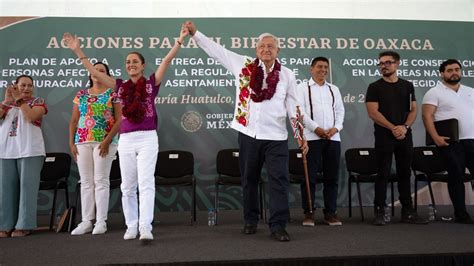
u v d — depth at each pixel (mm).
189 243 2559
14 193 3232
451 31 5230
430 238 2645
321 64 3641
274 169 2678
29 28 4820
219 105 4910
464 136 3607
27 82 3305
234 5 5055
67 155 4246
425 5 5242
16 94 3186
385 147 3447
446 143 3539
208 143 4863
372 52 5105
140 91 2699
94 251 2334
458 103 3668
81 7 4910
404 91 3545
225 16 5035
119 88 2836
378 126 3508
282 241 2572
